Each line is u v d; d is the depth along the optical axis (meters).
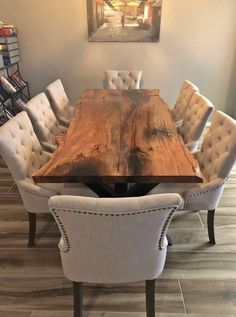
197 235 2.01
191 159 1.51
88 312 1.48
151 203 0.94
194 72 4.08
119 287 1.62
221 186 1.71
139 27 3.80
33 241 1.92
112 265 1.15
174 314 1.47
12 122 1.72
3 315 1.47
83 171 1.37
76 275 1.21
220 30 3.82
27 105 2.17
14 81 3.68
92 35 3.86
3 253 1.87
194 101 2.48
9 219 2.21
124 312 1.48
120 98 2.76
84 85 4.18
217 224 2.13
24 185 1.68
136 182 1.36
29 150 1.82
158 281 1.65
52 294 1.58
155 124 2.03
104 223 0.97
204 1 3.67
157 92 3.02
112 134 1.84
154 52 3.96
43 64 4.06
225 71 4.05
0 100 3.24
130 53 3.97
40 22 3.81
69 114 3.11
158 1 3.65
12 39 3.60
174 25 3.80
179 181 1.36
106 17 3.74
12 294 1.58
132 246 1.08
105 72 3.67
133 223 0.98
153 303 1.32
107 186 1.67
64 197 0.95
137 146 1.65
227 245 1.92
